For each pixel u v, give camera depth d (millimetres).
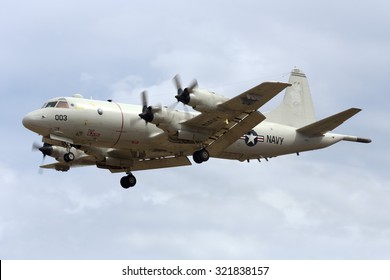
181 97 64062
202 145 69250
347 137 77188
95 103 67125
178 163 74375
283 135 75000
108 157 72875
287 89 79438
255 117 66688
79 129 66062
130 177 74938
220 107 64625
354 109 72312
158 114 65688
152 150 70500
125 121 67250
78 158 74812
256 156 74875
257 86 62844
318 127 74875
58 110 65500
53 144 68438
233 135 69000
